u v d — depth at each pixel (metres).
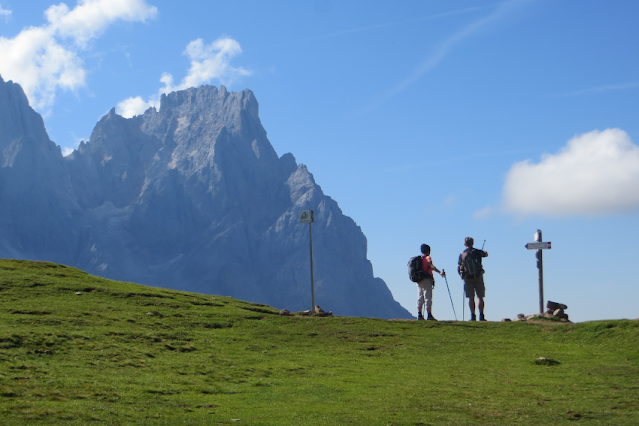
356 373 19.08
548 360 20.00
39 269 37.81
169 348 21.73
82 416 12.73
